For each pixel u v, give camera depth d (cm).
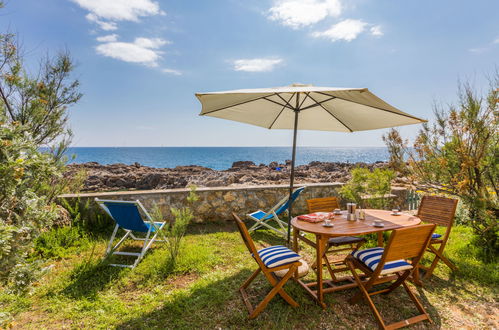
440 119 481
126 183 1576
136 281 358
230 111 452
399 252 268
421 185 559
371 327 269
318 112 473
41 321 274
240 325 269
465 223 497
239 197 652
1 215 219
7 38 437
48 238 444
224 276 368
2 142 194
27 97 475
